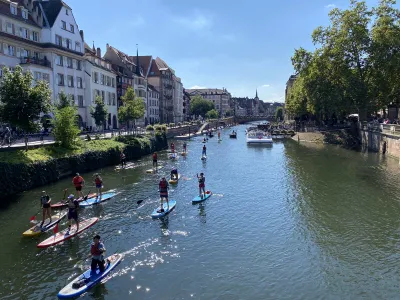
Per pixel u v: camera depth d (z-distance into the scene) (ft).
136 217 68.74
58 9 173.88
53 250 53.47
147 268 47.78
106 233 60.34
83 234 59.77
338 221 65.92
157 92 363.15
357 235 58.95
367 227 62.59
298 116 337.72
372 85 180.75
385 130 159.43
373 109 193.16
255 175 113.29
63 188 90.89
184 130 307.17
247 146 213.66
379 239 57.21
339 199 81.10
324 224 64.44
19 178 85.92
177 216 69.67
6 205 75.51
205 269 47.50
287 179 105.60
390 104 216.13
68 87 178.81
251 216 69.46
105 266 46.91
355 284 43.55
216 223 65.46
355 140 209.97
